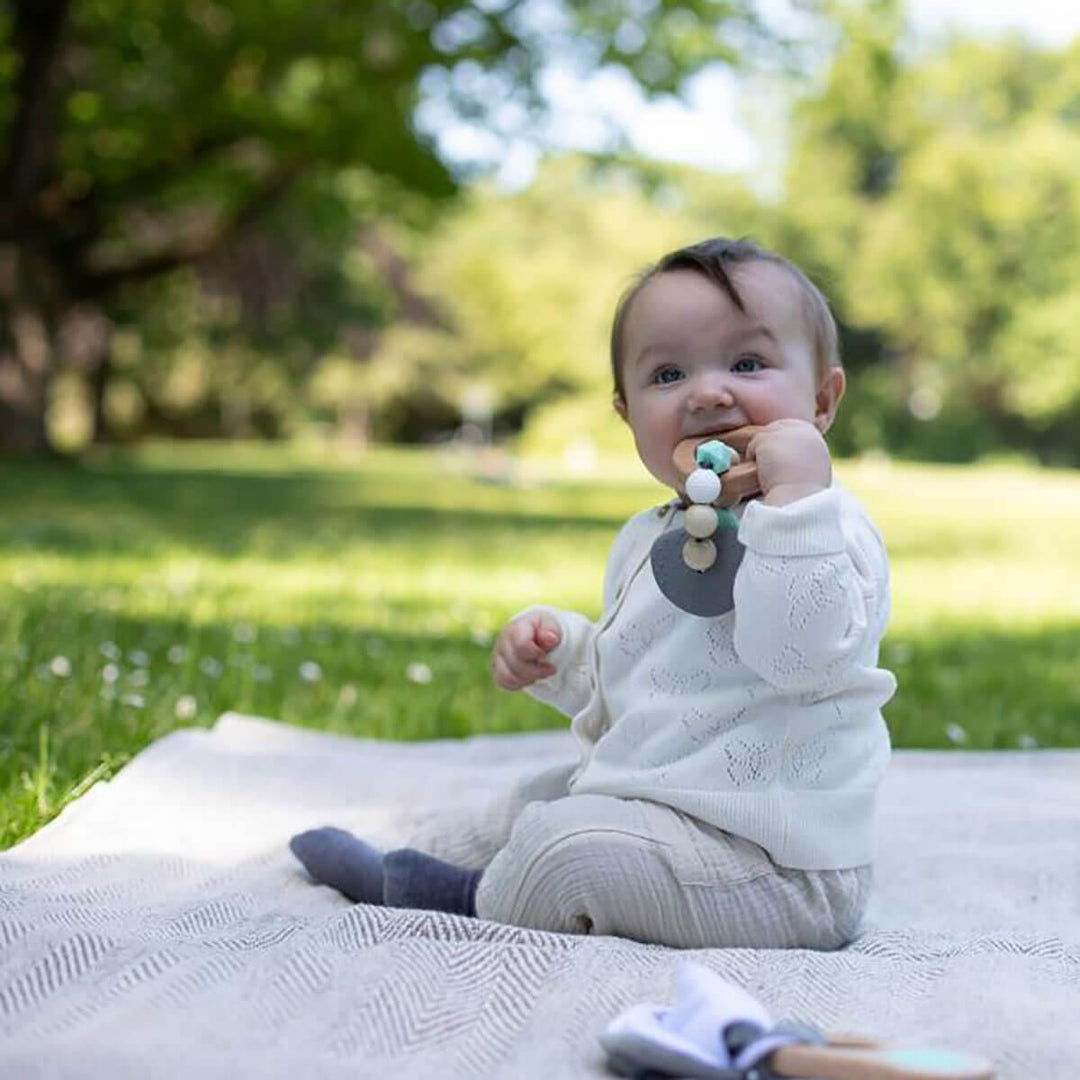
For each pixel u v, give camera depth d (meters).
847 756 2.42
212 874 2.84
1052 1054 1.83
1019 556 12.86
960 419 47.16
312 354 36.06
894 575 10.79
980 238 44.44
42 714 3.93
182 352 36.00
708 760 2.39
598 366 47.06
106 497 16.12
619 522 15.55
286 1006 1.98
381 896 2.70
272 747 3.92
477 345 48.56
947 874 2.98
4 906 2.36
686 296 2.53
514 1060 1.86
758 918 2.36
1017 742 4.71
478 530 13.69
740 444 2.47
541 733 4.25
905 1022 1.96
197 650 5.29
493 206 48.94
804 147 47.47
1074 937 2.63
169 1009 1.92
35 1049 1.76
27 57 17.02
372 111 17.77
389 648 5.98
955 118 48.03
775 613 2.26
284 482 22.27
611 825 2.36
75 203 19.38
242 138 18.52
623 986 2.04
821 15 18.48
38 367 23.38
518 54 17.42
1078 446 47.44
